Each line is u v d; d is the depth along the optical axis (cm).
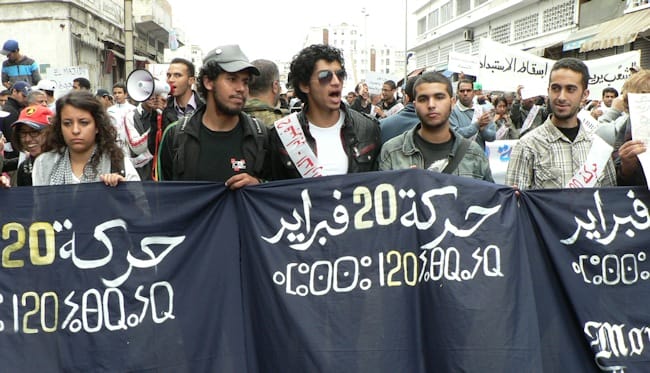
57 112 363
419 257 355
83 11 2366
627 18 1923
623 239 371
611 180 400
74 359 342
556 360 364
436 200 356
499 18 3319
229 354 350
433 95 385
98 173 365
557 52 2520
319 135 392
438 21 4594
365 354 344
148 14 3225
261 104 488
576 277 365
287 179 392
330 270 353
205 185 357
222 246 357
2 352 340
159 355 346
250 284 356
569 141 399
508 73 1100
